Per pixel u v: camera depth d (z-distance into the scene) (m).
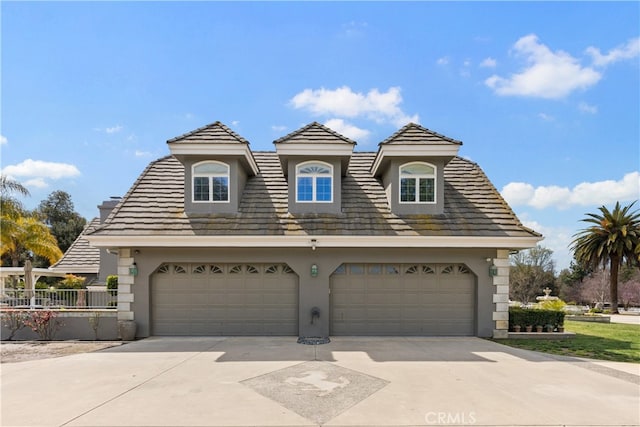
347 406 5.88
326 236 11.22
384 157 12.32
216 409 5.76
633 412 5.73
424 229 11.62
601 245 28.09
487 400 6.16
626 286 38.81
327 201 12.29
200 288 11.80
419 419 5.41
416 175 12.43
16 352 9.69
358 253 11.76
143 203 12.27
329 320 11.77
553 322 12.01
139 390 6.64
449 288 11.97
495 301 11.72
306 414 5.57
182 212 12.05
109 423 5.29
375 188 13.53
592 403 6.08
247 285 11.84
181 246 11.31
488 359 8.87
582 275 46.22
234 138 11.91
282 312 11.78
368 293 11.91
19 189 23.52
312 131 12.41
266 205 12.50
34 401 6.14
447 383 7.01
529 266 43.03
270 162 15.01
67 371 7.84
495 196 13.19
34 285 19.25
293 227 11.58
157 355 9.18
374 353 9.34
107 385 6.91
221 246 11.34
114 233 11.12
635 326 17.23
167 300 11.76
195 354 9.25
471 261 11.80
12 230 23.47
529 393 6.52
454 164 15.02
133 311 11.50
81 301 12.20
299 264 11.70
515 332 11.77
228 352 9.44
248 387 6.76
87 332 11.47
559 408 5.85
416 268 12.02
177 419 5.41
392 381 7.10
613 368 8.23
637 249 26.94
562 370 8.00
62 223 45.69
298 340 10.92
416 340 11.09
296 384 6.92
